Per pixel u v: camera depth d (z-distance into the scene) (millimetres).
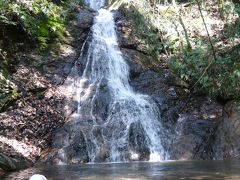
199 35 9586
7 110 6887
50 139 6750
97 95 7855
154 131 7211
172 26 9781
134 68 8734
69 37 9000
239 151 6488
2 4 7785
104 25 9812
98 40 9352
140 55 9188
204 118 7469
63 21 9258
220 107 7723
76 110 7492
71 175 4613
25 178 4395
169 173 4566
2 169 5059
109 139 6777
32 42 8320
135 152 6656
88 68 8625
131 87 8453
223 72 8211
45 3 8805
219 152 6652
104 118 7359
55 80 7953
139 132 7035
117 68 8836
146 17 9797
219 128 7039
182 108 7824
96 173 4754
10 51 7863
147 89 8312
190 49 8859
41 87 7602
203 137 7004
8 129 6605
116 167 5410
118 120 7254
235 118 6914
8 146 6227
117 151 6621
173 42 9320
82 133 6770
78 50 8867
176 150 6789
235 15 9828
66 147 6453
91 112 7480
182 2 11242
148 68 8859
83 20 9570
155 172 4703
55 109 7355
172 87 8258
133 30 9750
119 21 10000
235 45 8844
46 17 8852
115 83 8461
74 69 8438
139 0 10188
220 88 7934
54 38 8766
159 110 7660
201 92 8148
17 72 7656
